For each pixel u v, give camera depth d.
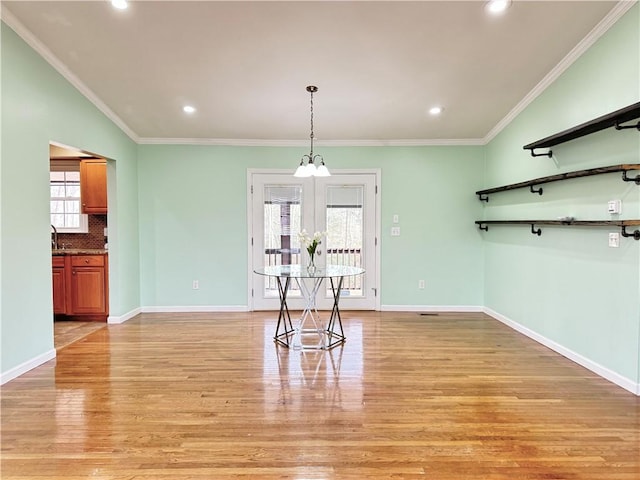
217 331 4.22
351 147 5.15
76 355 3.42
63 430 2.16
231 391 2.68
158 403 2.50
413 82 3.60
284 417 2.32
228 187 5.14
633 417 2.31
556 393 2.64
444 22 2.75
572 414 2.35
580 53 3.05
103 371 3.05
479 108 4.15
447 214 5.18
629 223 2.48
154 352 3.51
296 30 2.85
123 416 2.32
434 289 5.23
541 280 3.74
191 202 5.11
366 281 5.25
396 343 3.79
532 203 3.88
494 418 2.30
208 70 3.41
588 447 2.00
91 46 3.07
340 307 5.26
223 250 5.17
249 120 4.48
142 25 2.82
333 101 4.00
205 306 5.19
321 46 3.05
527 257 4.00
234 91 3.78
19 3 2.62
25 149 3.01
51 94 3.29
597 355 2.97
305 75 3.49
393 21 2.74
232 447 2.00
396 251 5.21
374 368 3.12
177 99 3.96
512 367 3.13
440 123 4.57
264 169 5.15
